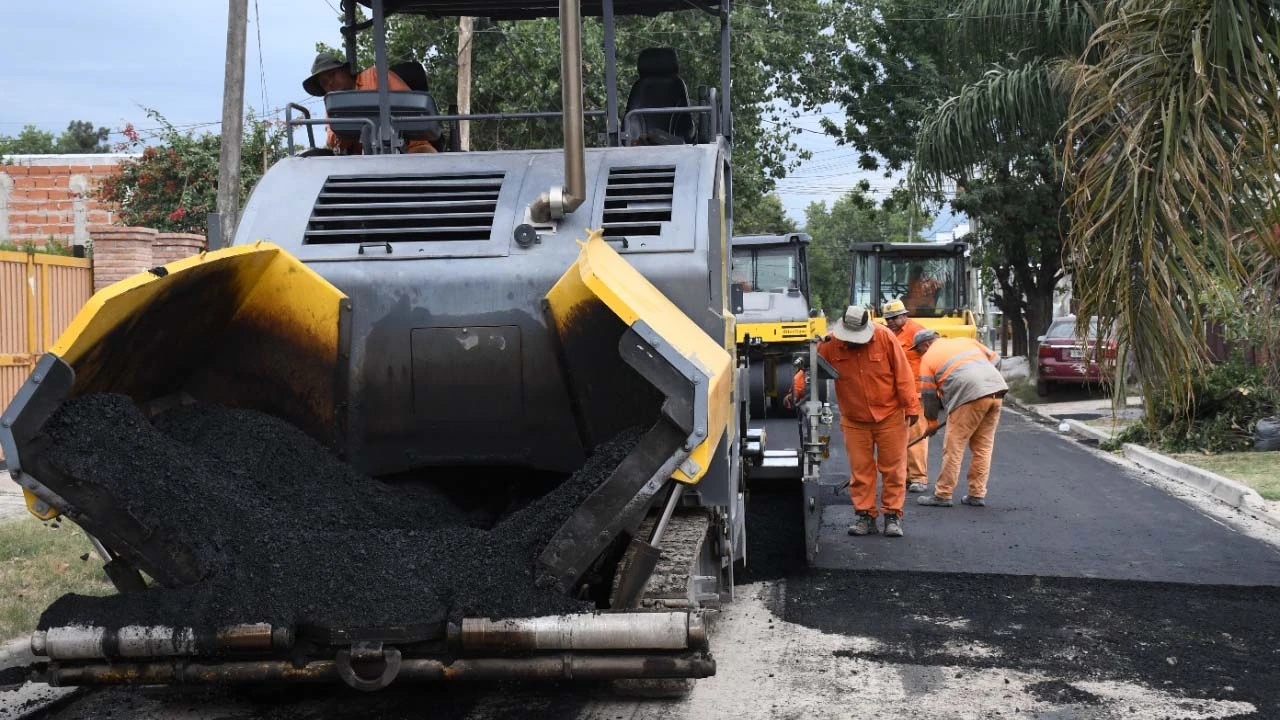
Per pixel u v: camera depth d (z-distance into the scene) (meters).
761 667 5.62
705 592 5.30
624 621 3.91
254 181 18.70
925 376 10.83
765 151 29.70
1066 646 6.01
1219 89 6.43
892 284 22.42
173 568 3.97
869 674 5.50
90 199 22.62
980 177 24.42
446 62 19.80
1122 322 6.68
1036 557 8.35
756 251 17.02
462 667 4.02
